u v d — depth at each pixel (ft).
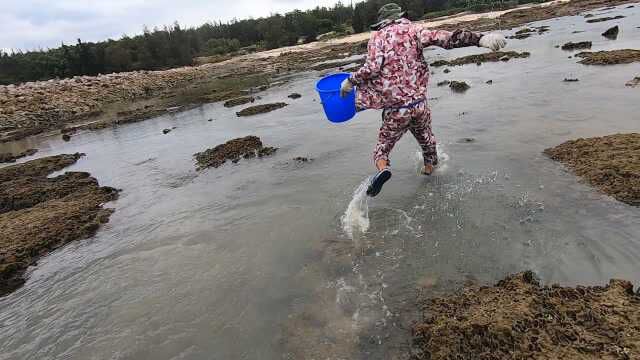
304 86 61.98
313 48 143.64
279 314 12.39
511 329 9.98
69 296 15.31
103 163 35.12
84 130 56.24
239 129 38.22
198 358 11.23
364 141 27.30
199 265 15.66
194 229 18.69
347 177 21.48
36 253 19.75
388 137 17.33
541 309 10.50
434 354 10.02
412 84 16.42
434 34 15.85
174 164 30.19
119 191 26.37
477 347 9.90
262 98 55.88
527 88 33.50
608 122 22.93
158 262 16.40
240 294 13.57
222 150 30.40
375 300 12.33
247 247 16.33
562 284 11.69
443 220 15.85
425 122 17.65
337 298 12.66
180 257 16.48
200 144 34.96
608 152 18.71
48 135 57.93
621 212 14.52
